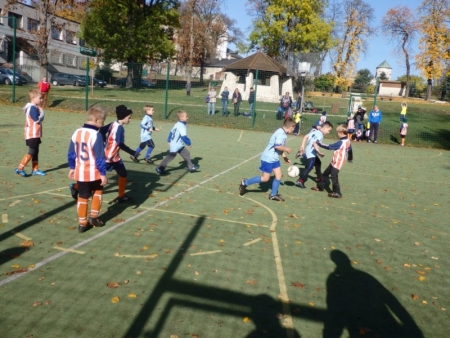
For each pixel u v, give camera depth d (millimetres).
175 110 24734
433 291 4742
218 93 42156
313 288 4602
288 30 47812
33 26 44719
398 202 8891
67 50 49750
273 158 7980
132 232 5867
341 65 59031
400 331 3902
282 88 41344
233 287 4477
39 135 8500
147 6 39219
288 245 5836
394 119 29750
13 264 4652
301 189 9453
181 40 56781
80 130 5562
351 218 7410
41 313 3760
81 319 3709
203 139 17125
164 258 5078
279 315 4000
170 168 10594
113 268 4727
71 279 4410
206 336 3590
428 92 53094
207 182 9344
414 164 14906
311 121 25781
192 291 4328
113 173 9406
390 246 6109
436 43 48000
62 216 6289
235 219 6809
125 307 3947
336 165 8797
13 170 8930
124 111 6996
